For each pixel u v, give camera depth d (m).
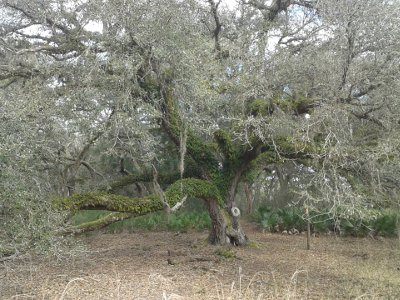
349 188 9.46
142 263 11.19
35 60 9.88
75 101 9.43
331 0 9.32
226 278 9.41
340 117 9.46
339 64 9.48
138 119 9.76
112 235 17.72
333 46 9.59
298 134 9.41
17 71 10.01
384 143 9.06
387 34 9.06
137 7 9.11
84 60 9.65
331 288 8.52
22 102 7.88
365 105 9.77
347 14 9.01
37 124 8.34
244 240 13.39
